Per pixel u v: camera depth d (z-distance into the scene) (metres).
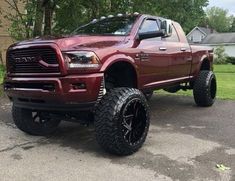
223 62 46.75
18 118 5.86
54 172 4.47
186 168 4.59
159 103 9.07
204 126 6.70
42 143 5.64
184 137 5.94
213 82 8.62
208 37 69.25
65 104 4.82
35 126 5.98
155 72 6.29
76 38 5.12
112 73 5.78
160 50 6.42
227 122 7.01
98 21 6.68
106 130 4.81
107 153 5.11
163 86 6.77
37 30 11.14
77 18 12.52
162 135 6.05
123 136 4.89
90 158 4.93
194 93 8.38
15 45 5.22
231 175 4.39
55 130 6.36
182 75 7.51
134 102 5.06
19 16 11.34
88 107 4.88
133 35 5.85
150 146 5.43
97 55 4.91
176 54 7.05
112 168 4.59
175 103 9.06
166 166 4.65
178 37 7.48
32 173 4.44
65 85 4.75
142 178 4.30
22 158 4.95
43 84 4.88
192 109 8.28
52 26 12.54
